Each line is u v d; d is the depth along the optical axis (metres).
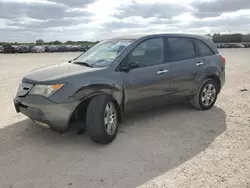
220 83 6.49
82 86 4.28
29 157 4.04
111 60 4.87
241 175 3.49
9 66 17.45
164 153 4.14
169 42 5.64
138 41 5.17
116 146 4.40
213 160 3.91
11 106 6.83
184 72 5.66
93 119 4.23
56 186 3.29
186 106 6.62
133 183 3.34
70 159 3.97
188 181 3.37
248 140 4.62
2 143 4.54
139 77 4.98
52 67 5.01
